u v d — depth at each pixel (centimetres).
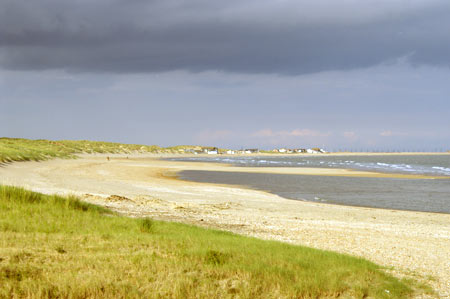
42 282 698
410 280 910
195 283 755
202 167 9144
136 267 809
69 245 972
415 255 1224
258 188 4350
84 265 808
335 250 1246
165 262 848
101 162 10150
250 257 928
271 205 2759
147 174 6119
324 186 4631
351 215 2400
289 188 4375
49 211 1502
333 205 3008
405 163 13988
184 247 1016
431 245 1427
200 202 2753
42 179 3800
